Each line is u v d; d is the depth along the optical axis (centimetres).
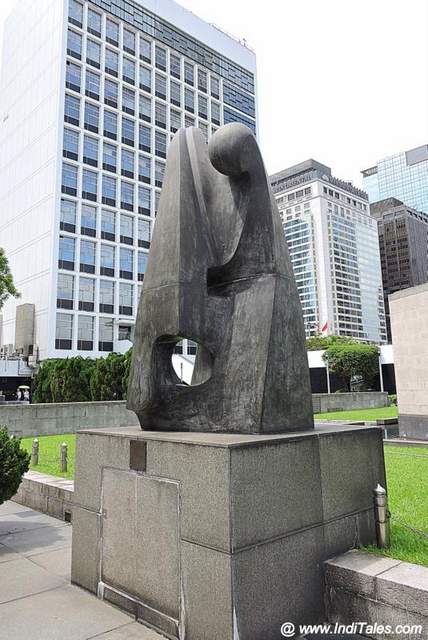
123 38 4425
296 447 363
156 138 4578
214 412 422
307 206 10194
